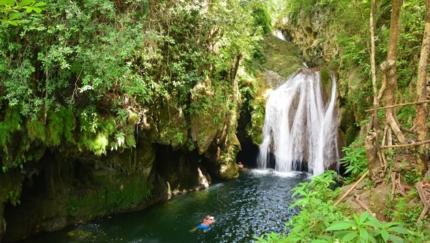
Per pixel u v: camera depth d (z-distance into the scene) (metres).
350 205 3.28
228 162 11.17
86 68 5.47
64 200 7.32
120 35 5.34
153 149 8.48
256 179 11.11
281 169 12.45
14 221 6.54
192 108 8.29
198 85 8.23
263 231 7.25
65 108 6.09
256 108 12.70
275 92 13.03
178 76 7.48
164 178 9.33
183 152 9.84
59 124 6.00
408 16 6.36
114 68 5.32
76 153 6.86
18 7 1.67
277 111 12.63
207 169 11.12
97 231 7.20
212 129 8.83
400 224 2.26
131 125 7.00
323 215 2.70
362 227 2.17
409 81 6.04
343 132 10.84
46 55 5.27
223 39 8.53
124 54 5.01
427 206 2.83
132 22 6.19
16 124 5.52
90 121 6.34
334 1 11.39
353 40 9.27
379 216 3.10
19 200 6.52
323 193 3.66
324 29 13.75
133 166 7.95
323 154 11.41
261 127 12.62
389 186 3.41
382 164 3.58
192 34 7.71
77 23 5.24
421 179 3.31
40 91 5.73
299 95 12.33
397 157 3.77
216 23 7.80
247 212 8.28
